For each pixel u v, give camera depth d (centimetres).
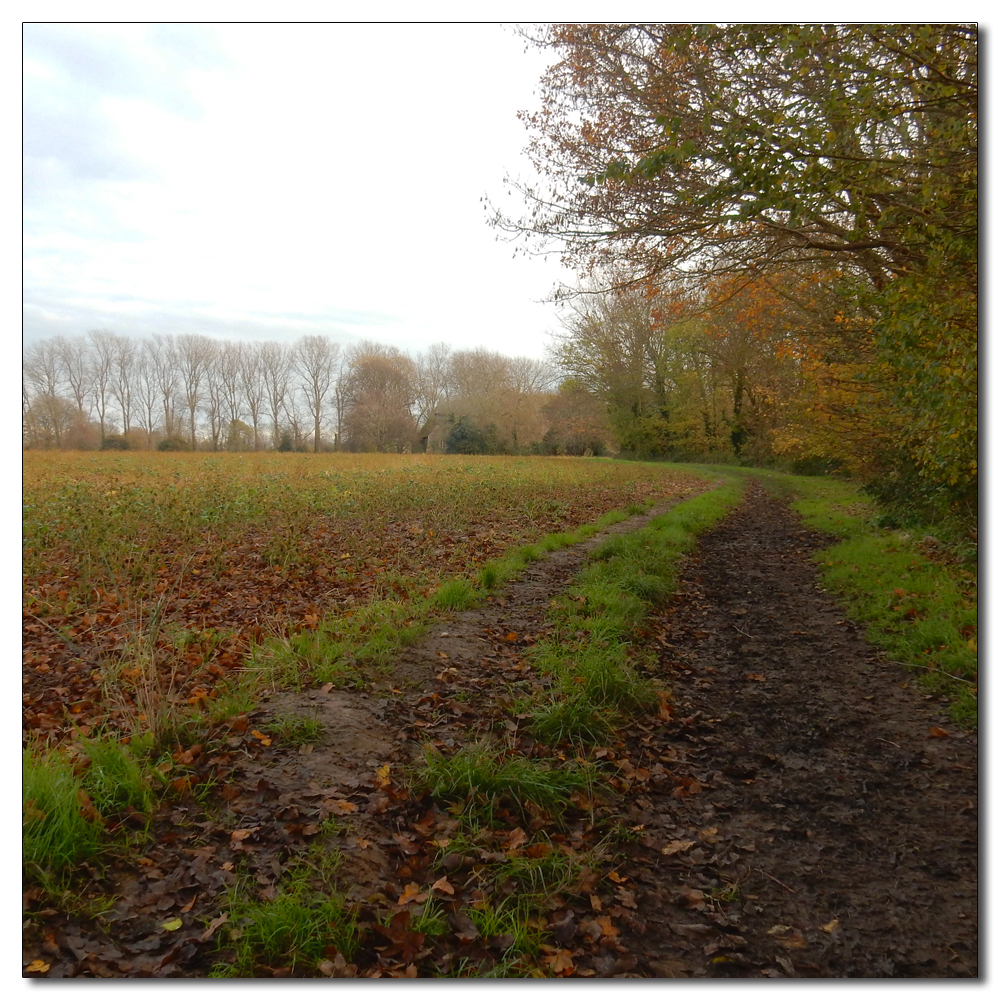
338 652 521
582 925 304
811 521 1493
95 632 603
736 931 311
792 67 748
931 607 674
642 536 1120
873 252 843
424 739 425
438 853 333
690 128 827
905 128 728
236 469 2325
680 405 4441
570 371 4672
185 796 343
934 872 349
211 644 551
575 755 438
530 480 2114
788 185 595
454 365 6906
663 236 915
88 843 294
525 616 692
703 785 432
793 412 1941
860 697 555
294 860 304
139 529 1045
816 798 420
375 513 1268
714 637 718
